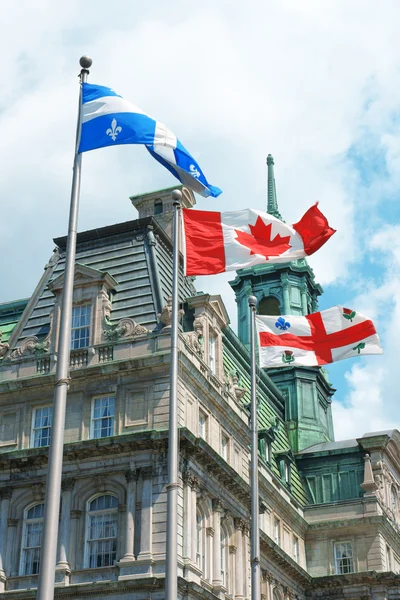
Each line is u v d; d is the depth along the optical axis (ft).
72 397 181.06
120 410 176.04
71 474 173.06
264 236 157.07
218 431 193.77
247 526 197.06
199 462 175.94
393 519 270.87
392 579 243.19
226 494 188.14
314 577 247.91
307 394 294.25
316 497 266.57
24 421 182.60
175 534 113.29
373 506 256.32
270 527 226.17
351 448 271.28
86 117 115.96
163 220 234.79
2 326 218.79
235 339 232.94
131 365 177.58
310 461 272.92
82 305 190.60
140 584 157.69
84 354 183.42
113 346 182.09
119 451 171.22
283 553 223.10
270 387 278.26
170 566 111.14
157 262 199.93
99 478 171.22
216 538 179.63
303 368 297.94
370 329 172.04
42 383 183.21
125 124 116.67
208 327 198.29
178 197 135.54
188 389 181.37
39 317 197.88
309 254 157.48
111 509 169.68
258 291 320.91
